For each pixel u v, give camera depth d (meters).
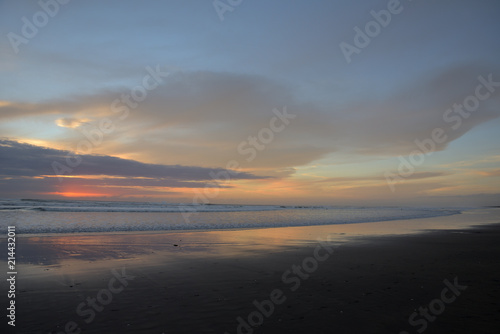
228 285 6.23
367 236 14.80
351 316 4.48
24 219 20.17
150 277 6.86
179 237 14.05
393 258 9.11
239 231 17.31
